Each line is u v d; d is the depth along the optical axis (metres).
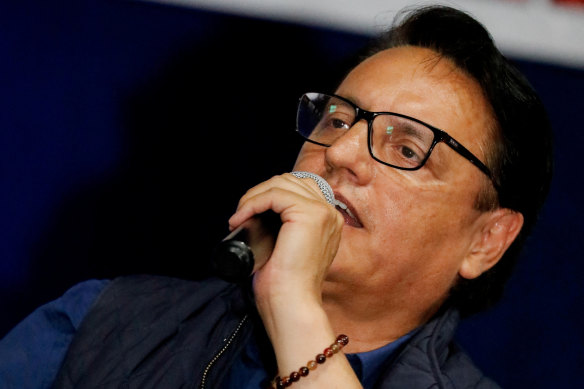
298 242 2.28
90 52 4.27
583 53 4.59
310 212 2.29
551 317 4.63
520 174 2.88
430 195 2.69
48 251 4.29
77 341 2.92
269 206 2.29
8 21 4.16
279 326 2.31
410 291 2.79
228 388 2.85
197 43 4.38
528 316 4.61
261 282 2.32
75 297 3.10
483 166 2.77
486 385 2.85
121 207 4.36
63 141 4.27
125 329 2.91
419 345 2.81
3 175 4.21
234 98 4.42
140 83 4.34
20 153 4.23
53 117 4.25
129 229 4.38
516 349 4.60
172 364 2.80
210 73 4.40
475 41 2.84
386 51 2.92
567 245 4.66
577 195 4.68
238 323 2.86
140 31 4.32
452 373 2.83
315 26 4.39
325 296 2.77
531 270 4.61
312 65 4.41
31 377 3.00
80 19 4.25
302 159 2.81
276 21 4.40
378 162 2.66
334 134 2.77
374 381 2.89
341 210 2.68
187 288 3.11
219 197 4.45
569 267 4.66
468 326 4.56
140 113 4.35
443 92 2.75
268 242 2.29
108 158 4.34
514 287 4.60
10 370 3.01
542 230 4.64
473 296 3.04
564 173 4.68
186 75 4.38
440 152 2.69
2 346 3.08
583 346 4.64
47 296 4.31
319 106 2.85
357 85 2.82
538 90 4.57
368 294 2.75
